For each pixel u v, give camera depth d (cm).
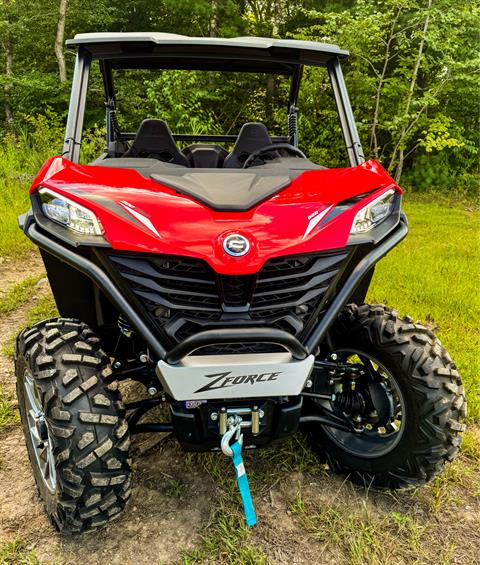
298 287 188
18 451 257
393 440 227
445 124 1198
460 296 473
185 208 187
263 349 189
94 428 178
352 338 233
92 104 1240
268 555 197
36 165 984
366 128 1224
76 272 216
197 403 192
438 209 1132
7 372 331
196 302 183
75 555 196
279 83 571
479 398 308
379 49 1241
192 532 207
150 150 281
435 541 208
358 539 202
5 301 455
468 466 256
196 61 313
